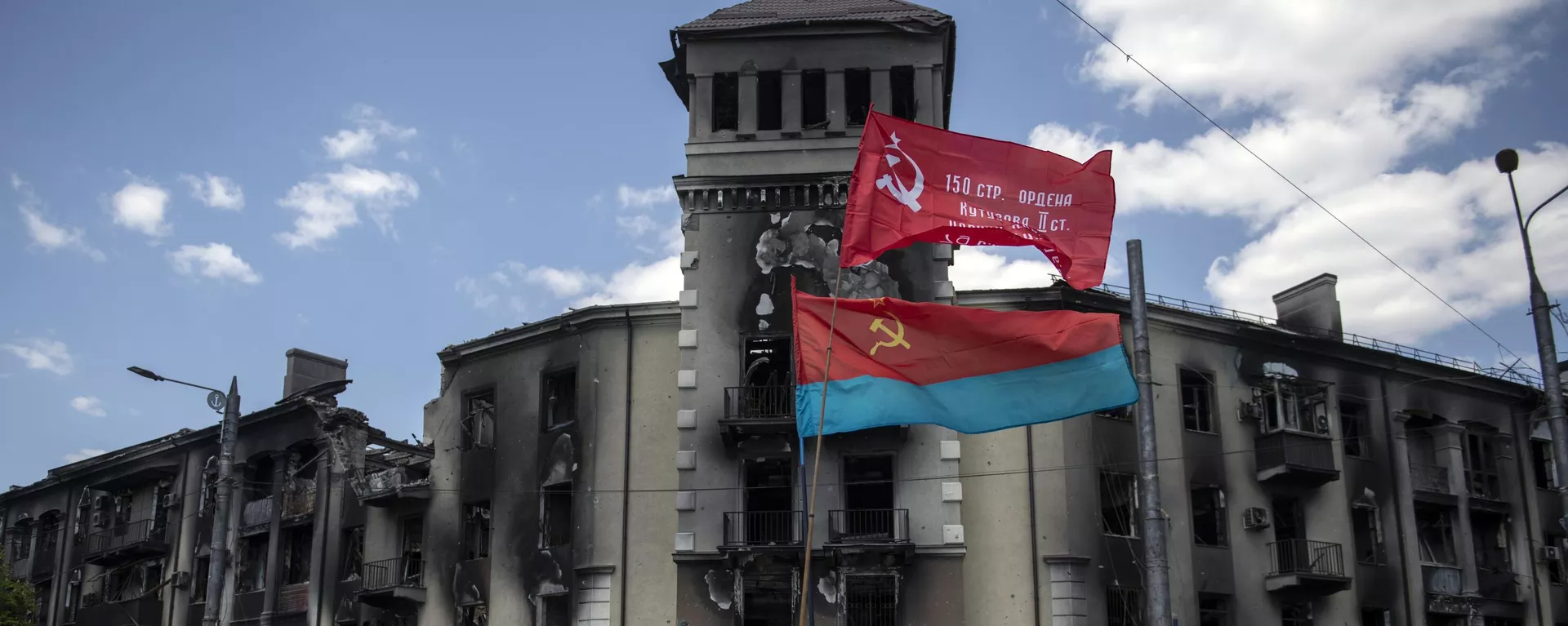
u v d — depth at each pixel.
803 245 42.12
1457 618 47.44
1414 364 49.09
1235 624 42.44
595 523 42.12
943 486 39.84
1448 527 48.53
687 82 46.28
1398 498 47.31
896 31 43.47
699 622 39.69
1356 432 47.56
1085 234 29.25
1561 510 51.72
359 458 50.50
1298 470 44.09
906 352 29.75
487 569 44.19
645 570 41.34
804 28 43.59
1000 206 29.28
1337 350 47.41
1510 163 25.42
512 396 45.66
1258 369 45.78
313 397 52.69
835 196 42.38
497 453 45.31
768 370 42.06
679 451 40.91
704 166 42.88
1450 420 49.84
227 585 52.78
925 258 41.69
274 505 52.28
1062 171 29.58
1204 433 44.00
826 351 29.89
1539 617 49.31
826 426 29.42
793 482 40.84
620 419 43.03
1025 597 39.62
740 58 43.72
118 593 59.22
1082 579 39.91
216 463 55.97
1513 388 51.72
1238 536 43.56
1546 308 24.77
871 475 40.81
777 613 40.22
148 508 59.22
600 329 44.16
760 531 40.38
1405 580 46.28
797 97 43.25
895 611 39.03
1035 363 29.22
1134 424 42.78
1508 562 49.78
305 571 50.94
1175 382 44.12
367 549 48.25
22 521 66.06
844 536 39.50
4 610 54.72
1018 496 40.59
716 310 41.94
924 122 42.47
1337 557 44.72
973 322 29.78
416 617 45.62
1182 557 42.06
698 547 40.19
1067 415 28.56
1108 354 28.95
